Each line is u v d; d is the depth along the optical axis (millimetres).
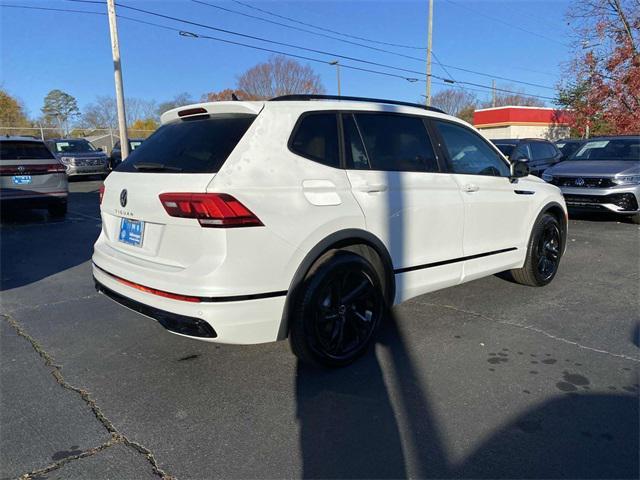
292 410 2887
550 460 2412
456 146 4227
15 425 2746
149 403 2979
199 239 2744
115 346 3807
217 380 3254
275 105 3133
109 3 17281
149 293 2926
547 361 3496
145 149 3436
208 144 2969
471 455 2457
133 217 3152
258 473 2342
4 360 3570
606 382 3186
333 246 3215
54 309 4672
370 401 2973
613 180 8773
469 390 3094
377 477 2307
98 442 2594
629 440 2564
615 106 23719
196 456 2475
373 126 3592
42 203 9453
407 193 3627
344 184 3250
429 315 4406
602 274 5789
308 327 3070
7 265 6359
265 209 2824
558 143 15922
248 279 2779
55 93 73688
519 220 4754
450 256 4027
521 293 5039
